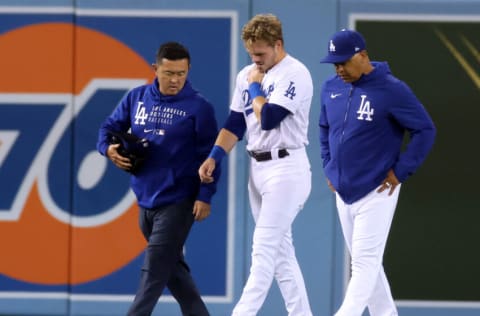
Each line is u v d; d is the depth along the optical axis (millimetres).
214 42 24594
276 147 20703
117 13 24625
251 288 20797
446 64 24328
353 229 20562
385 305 20938
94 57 24750
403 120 19734
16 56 24750
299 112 20578
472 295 24750
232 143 21359
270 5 24516
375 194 20062
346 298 20078
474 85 24359
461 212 24609
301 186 20859
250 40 20281
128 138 20891
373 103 19797
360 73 19891
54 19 24688
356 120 19953
